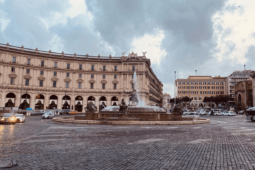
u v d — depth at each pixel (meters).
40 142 13.05
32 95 86.50
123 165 8.01
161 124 26.91
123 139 14.37
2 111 64.94
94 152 10.25
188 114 68.94
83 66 97.38
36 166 7.82
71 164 8.12
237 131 20.27
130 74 97.88
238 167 7.82
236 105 111.06
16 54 84.94
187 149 11.03
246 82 104.62
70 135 16.33
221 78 151.12
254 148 11.41
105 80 97.56
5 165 7.88
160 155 9.65
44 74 89.94
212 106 131.25
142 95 95.75
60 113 77.75
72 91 93.81
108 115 31.75
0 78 80.88
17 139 14.20
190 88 145.88
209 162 8.48
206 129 21.95
